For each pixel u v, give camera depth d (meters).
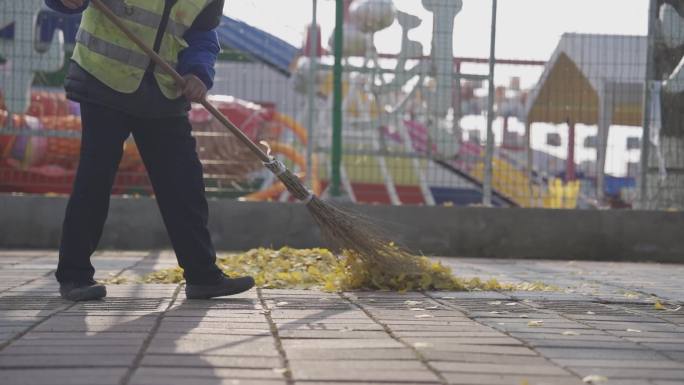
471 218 9.37
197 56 4.59
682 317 4.42
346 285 5.32
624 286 6.27
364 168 9.50
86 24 4.48
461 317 4.15
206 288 4.65
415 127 9.50
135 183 9.55
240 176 9.69
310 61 9.23
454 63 9.41
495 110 9.41
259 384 2.65
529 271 7.66
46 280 5.70
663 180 9.44
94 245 4.61
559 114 9.38
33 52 9.29
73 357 3.00
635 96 9.35
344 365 2.93
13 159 9.49
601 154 9.41
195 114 9.62
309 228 9.30
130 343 3.28
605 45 9.28
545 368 2.98
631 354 3.31
